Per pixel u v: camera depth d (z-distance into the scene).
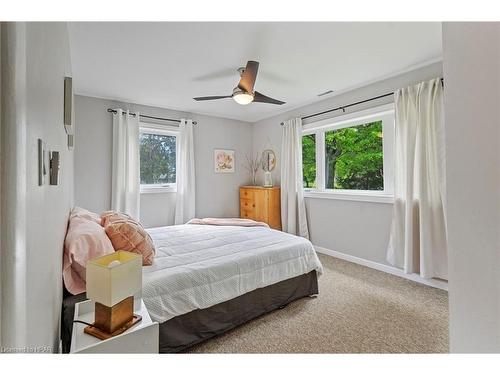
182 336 1.62
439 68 2.60
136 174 3.93
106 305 0.90
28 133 0.52
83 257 1.36
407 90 2.79
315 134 4.08
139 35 2.14
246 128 5.27
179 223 4.33
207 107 4.29
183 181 4.37
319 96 3.71
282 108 4.34
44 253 0.73
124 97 3.75
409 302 2.32
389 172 3.14
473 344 0.68
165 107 4.26
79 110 3.57
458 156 0.72
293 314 2.12
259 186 4.97
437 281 2.62
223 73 2.92
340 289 2.61
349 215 3.53
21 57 0.40
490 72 0.63
